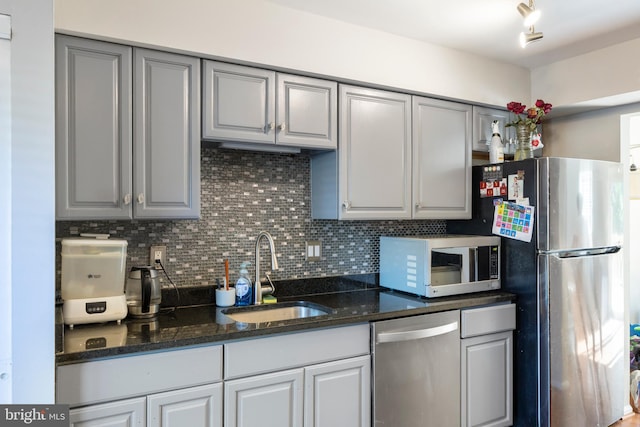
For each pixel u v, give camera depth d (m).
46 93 1.44
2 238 1.38
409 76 2.62
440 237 2.68
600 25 2.47
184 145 1.99
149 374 1.61
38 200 1.43
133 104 1.88
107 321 1.89
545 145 3.43
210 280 2.36
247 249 2.46
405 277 2.63
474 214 2.92
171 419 1.65
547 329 2.49
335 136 2.38
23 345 1.40
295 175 2.62
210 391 1.73
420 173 2.69
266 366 1.85
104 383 1.54
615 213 2.83
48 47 1.44
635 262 4.07
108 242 1.86
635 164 4.03
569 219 2.57
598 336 2.71
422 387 2.26
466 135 2.89
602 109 3.09
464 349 2.43
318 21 2.32
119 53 1.85
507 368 2.61
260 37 2.15
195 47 1.98
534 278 2.54
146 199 1.91
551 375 2.49
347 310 2.18
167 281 2.24
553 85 3.07
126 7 1.85
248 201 2.47
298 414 1.92
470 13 2.32
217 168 2.38
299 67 2.25
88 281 1.85
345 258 2.79
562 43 2.72
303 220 2.64
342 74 2.38
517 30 2.54
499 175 2.75
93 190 1.81
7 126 1.39
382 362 2.14
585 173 2.66
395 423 2.18
